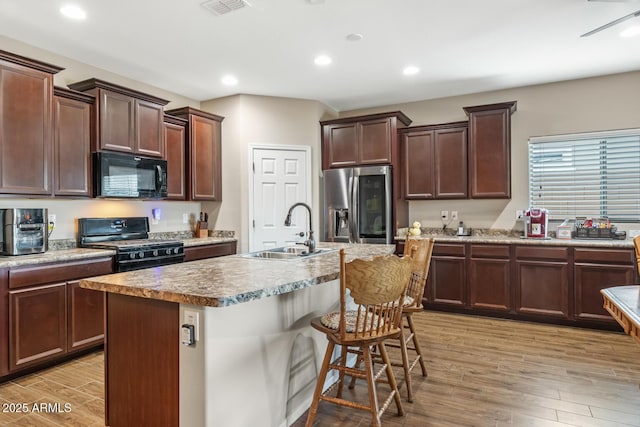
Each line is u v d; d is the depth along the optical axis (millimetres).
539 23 2906
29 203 3180
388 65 3738
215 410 1602
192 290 1561
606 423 2051
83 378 2668
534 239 3959
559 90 4238
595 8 2689
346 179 4645
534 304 3814
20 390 2488
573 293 3660
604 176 4090
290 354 2098
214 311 1603
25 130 2820
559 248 3703
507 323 3842
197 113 4402
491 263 3990
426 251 2482
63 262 2855
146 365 1738
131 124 3604
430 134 4551
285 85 4324
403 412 2162
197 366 1585
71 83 3500
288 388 2076
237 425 1719
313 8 2672
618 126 3994
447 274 4203
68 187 3143
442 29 3000
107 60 3559
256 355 1838
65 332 2863
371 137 4605
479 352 3072
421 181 4605
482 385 2502
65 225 3430
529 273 3832
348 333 1834
